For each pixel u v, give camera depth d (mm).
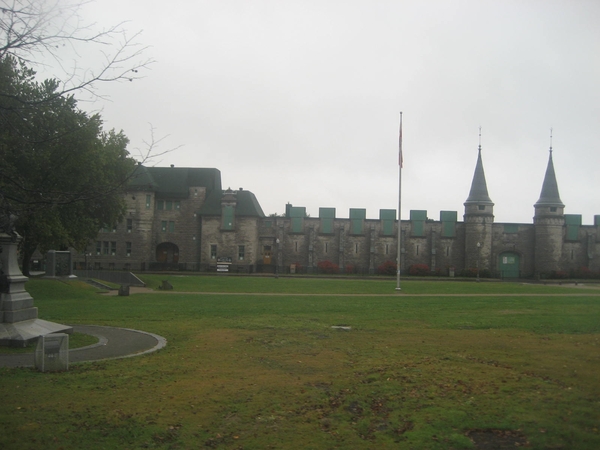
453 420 8945
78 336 16656
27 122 10680
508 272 80500
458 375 12062
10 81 13422
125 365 13062
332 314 24641
